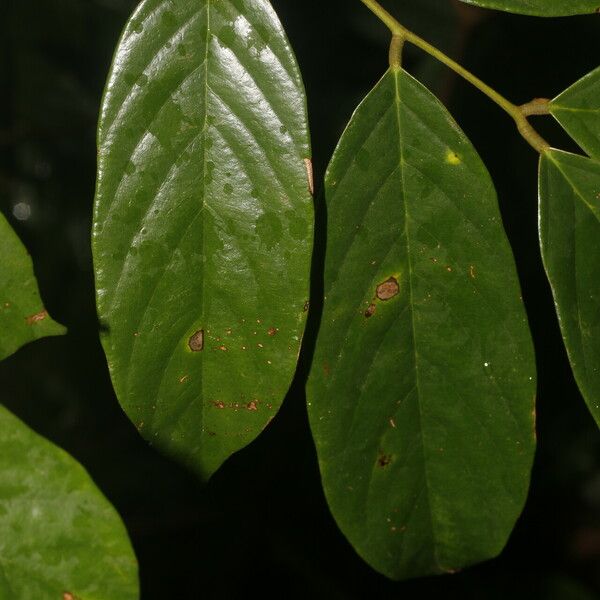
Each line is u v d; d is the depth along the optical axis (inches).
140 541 36.7
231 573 37.3
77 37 41.6
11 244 20.8
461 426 23.0
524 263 38.0
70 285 42.9
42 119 43.1
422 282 22.6
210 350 22.1
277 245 21.9
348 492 22.9
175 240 21.9
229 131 22.0
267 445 37.3
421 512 23.1
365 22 38.8
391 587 39.5
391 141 22.5
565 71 36.0
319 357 22.6
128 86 21.9
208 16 22.0
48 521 20.3
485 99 36.3
